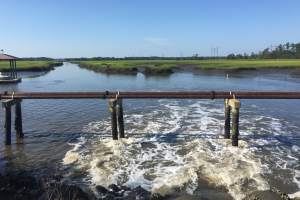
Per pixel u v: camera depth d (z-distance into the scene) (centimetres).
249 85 3866
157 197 773
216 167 1044
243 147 1280
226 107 1366
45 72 7131
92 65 9606
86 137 1453
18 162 1106
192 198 730
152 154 1203
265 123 1727
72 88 3647
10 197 745
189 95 1321
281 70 5641
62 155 1185
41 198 727
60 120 1812
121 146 1299
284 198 759
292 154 1195
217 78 5116
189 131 1563
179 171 1012
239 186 883
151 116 1945
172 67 7756
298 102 2472
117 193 833
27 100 2547
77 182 923
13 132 1545
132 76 5956
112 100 1297
